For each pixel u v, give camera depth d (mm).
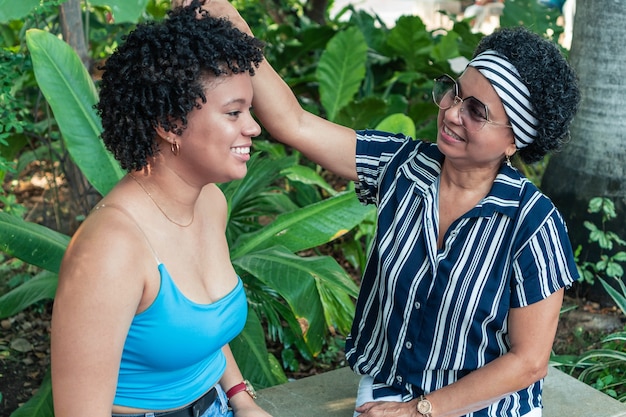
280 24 7602
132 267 1598
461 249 2010
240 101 1641
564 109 1904
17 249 2898
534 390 2174
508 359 2020
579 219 4391
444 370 2123
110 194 1713
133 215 1672
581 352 3963
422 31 6531
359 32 5578
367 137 2264
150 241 1684
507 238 1986
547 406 2615
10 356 3805
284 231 3295
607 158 4273
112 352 1592
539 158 2020
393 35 6621
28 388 3582
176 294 1678
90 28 5594
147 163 1678
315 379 2738
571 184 4398
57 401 1604
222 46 1592
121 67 1598
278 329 3613
